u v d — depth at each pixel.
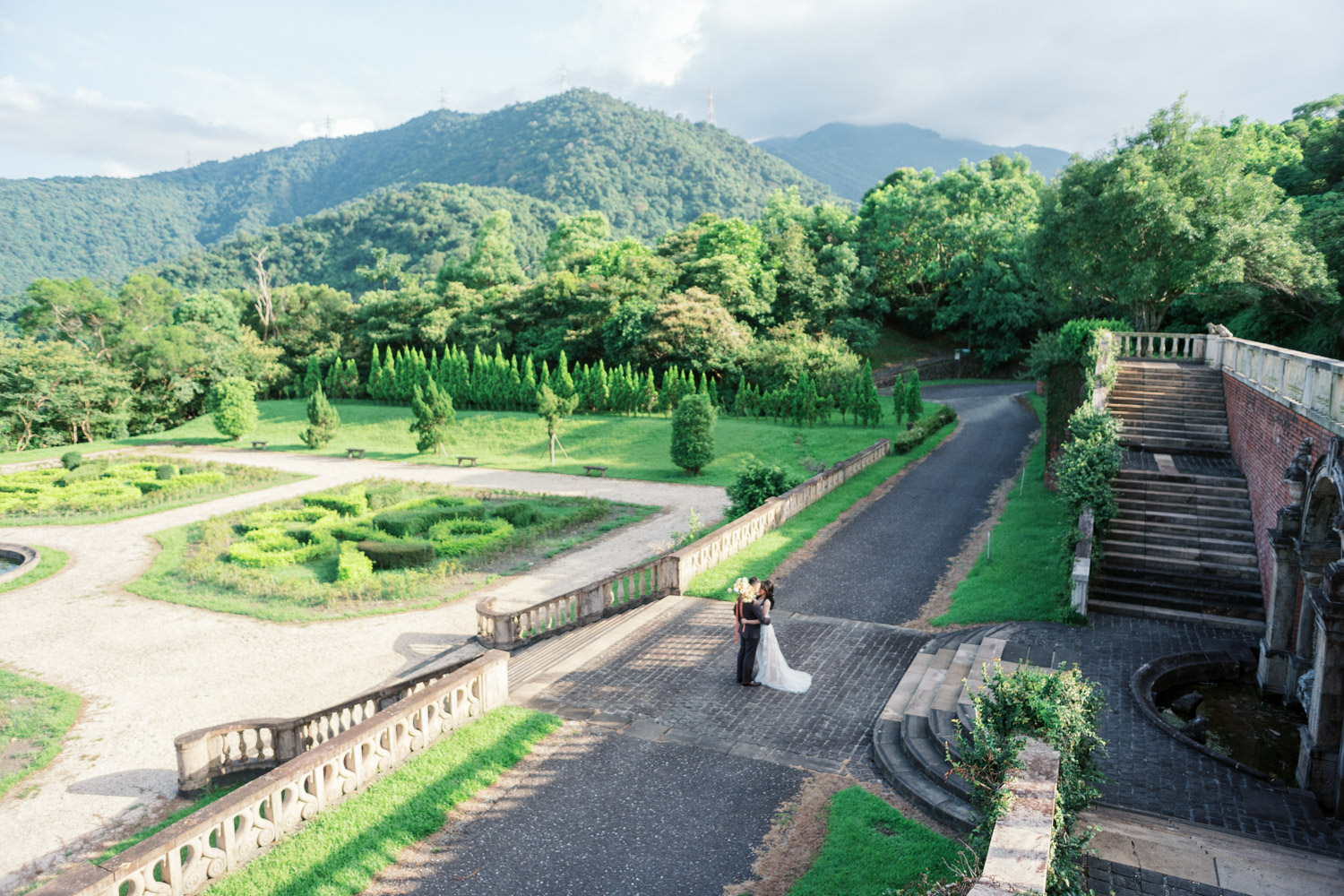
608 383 48.88
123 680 15.45
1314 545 10.62
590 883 7.27
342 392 62.62
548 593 20.33
